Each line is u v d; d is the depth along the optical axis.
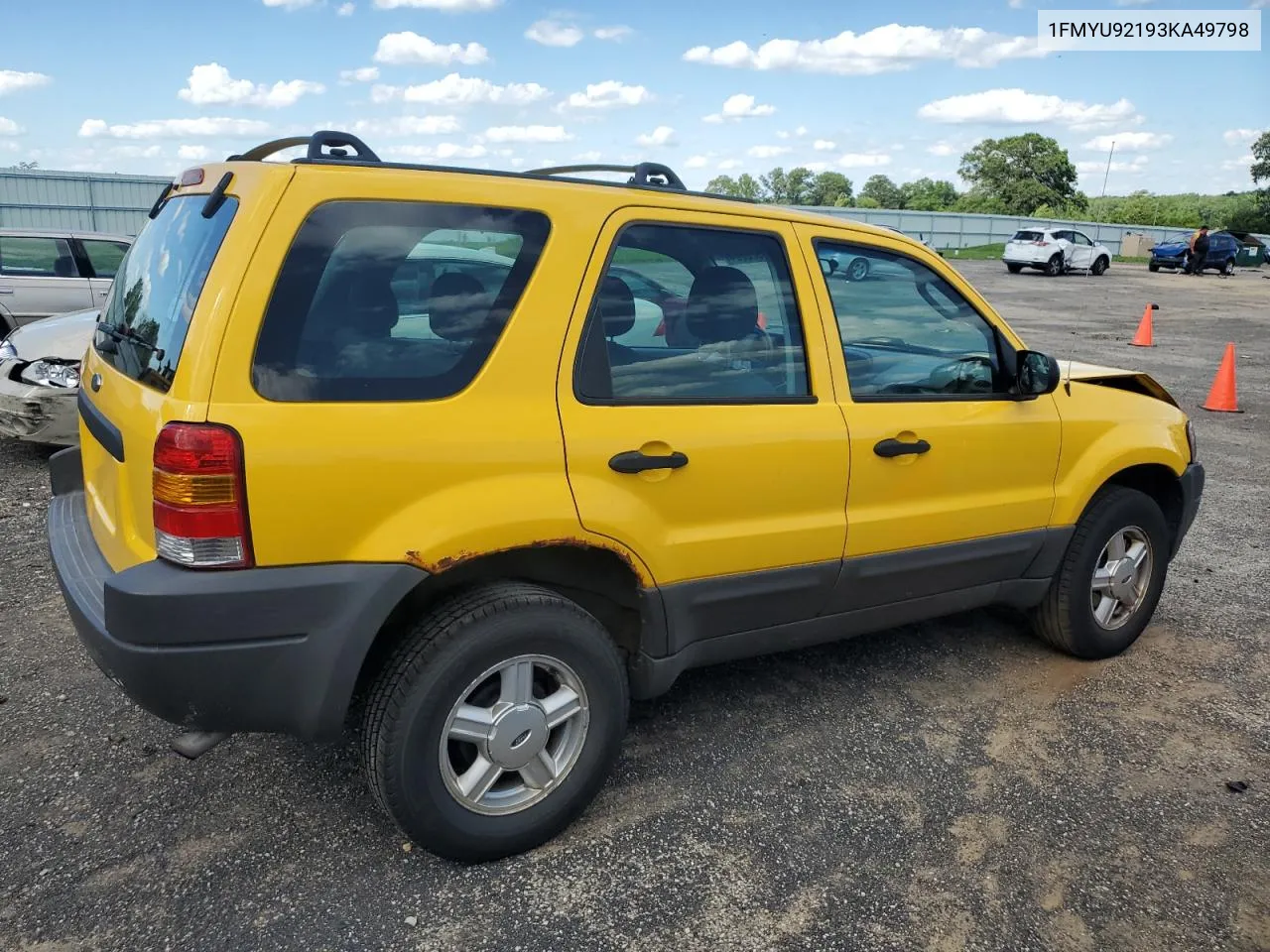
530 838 2.89
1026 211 75.50
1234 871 2.96
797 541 3.31
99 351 3.26
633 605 3.09
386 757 2.63
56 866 2.79
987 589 4.01
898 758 3.53
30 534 5.55
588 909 2.69
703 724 3.72
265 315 2.44
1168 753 3.64
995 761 3.54
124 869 2.79
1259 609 5.11
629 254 2.99
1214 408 10.79
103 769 3.28
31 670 3.94
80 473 3.67
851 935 2.63
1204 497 7.28
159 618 2.38
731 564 3.19
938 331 3.71
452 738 2.72
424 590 2.84
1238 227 71.50
